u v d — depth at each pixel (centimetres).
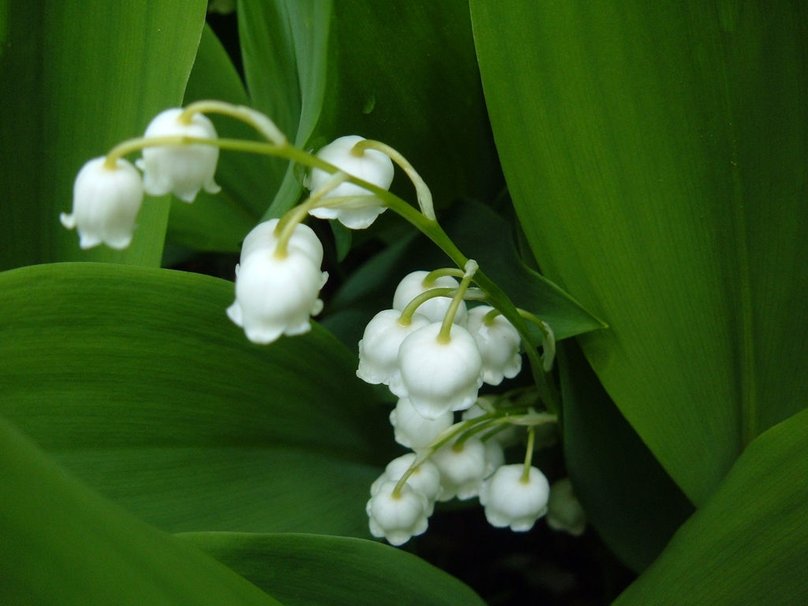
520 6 15
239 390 17
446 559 21
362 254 22
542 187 16
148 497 16
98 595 14
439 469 17
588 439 17
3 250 17
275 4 17
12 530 13
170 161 14
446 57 17
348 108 17
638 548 18
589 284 16
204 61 20
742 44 16
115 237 14
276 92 19
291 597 15
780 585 16
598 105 16
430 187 19
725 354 16
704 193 16
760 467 15
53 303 15
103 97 17
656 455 16
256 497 17
